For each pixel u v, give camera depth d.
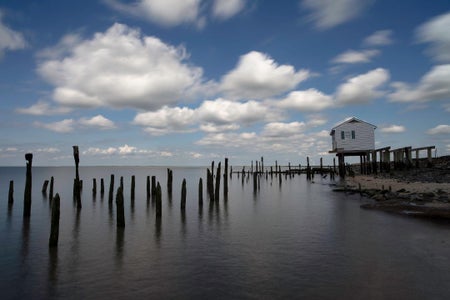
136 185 62.78
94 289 9.76
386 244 14.07
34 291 9.71
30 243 15.72
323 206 27.84
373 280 9.84
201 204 28.70
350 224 18.84
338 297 8.71
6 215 24.58
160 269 11.45
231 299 8.80
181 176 116.88
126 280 10.43
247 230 18.09
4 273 11.30
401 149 52.12
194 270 11.26
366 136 54.72
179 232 17.89
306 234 16.64
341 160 61.88
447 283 9.48
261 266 11.52
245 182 71.88
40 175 120.69
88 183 68.38
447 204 22.78
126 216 23.58
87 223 21.02
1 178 92.25
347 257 12.30
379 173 57.25
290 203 30.83
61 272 11.34
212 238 16.25
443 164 52.62
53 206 14.98
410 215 20.75
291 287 9.49
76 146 26.56
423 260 11.68
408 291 8.95
